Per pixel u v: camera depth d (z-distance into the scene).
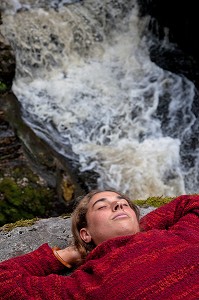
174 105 6.62
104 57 7.06
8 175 5.27
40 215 5.09
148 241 2.22
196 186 5.89
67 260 2.53
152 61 7.20
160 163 5.81
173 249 2.16
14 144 5.54
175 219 2.66
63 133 5.92
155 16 7.50
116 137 6.07
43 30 6.70
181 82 6.93
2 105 5.83
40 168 5.45
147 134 6.19
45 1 6.99
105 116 6.24
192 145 6.19
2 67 6.11
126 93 6.61
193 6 7.01
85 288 2.12
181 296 1.98
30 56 6.49
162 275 2.04
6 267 2.35
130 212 2.48
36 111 6.02
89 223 2.49
